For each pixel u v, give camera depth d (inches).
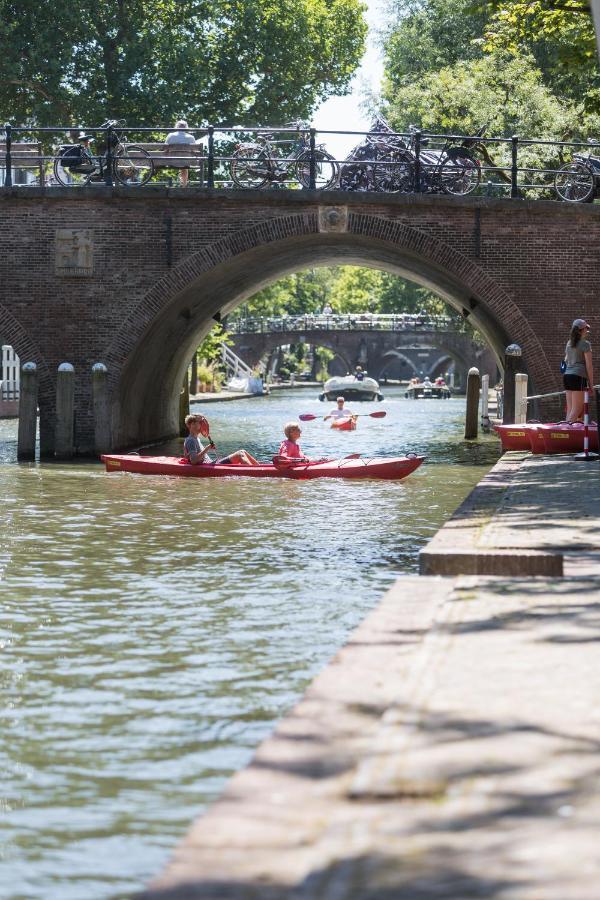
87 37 1957.4
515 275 1070.4
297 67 2135.8
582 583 324.8
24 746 284.5
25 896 200.8
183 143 1096.8
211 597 465.1
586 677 222.1
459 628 267.0
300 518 693.9
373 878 134.6
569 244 1068.5
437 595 312.0
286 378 4443.9
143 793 253.0
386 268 1457.9
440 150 1106.1
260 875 139.3
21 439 1042.7
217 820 156.3
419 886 132.0
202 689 334.3
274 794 165.8
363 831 148.6
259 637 397.7
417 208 1065.5
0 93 1998.0
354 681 228.7
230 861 143.3
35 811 242.1
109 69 1980.8
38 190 1057.5
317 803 161.8
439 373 4325.8
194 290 1155.3
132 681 343.3
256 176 1099.3
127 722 303.9
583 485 602.2
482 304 1206.9
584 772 168.4
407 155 1094.4
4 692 332.5
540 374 1077.1
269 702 321.7
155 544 597.3
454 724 191.8
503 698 207.6
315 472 914.1
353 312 4549.7
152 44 1962.4
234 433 1515.7
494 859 138.3
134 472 949.2
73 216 1065.5
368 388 2834.6
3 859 217.5
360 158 1095.0
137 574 514.3
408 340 3806.6
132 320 1069.1
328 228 1063.6
